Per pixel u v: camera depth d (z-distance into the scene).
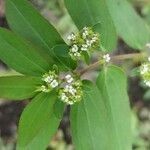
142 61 0.12
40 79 0.10
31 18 0.10
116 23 0.13
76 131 0.10
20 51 0.09
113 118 0.11
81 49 0.10
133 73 0.12
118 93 0.11
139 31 0.13
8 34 0.09
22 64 0.09
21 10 0.10
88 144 0.10
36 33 0.10
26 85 0.09
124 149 0.11
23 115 0.09
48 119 0.10
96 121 0.10
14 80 0.09
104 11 0.11
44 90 0.10
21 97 0.09
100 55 0.11
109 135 0.11
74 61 0.10
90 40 0.10
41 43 0.10
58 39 0.10
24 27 0.10
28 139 0.09
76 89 0.10
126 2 0.13
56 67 0.10
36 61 0.10
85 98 0.10
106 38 0.11
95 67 0.11
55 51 0.10
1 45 0.09
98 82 0.11
